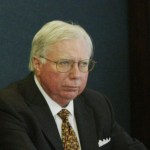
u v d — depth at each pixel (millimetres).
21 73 4879
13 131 2438
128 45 5797
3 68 4723
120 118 5887
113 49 5695
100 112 3033
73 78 2473
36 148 2510
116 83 5805
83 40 2488
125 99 5906
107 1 5570
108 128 3047
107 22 5594
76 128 2822
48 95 2715
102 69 5641
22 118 2531
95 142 2859
